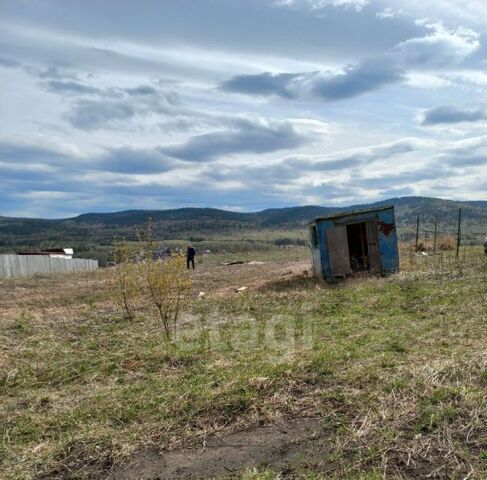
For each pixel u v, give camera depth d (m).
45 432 4.93
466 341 7.00
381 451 3.92
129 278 11.19
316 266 17.56
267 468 3.89
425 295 10.83
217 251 62.88
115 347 8.12
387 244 16.41
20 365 7.27
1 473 4.13
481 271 13.52
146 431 4.70
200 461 4.13
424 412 4.47
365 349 6.91
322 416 4.68
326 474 3.72
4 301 15.65
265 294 13.20
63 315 11.70
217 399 5.17
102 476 4.03
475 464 3.66
